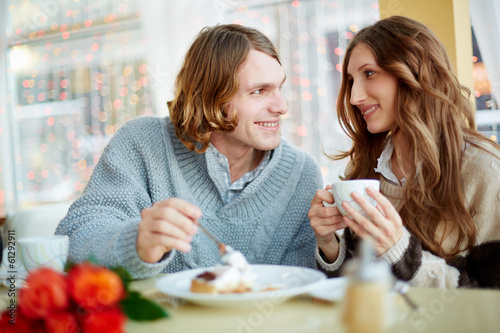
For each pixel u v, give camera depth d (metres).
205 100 1.18
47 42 3.80
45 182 3.86
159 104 3.34
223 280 0.65
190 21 3.24
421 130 1.10
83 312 0.51
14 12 3.89
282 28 2.90
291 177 1.29
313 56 2.85
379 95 1.15
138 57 3.54
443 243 1.08
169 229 0.77
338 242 1.11
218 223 1.23
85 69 3.69
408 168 1.21
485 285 1.06
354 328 0.46
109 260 0.80
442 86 1.15
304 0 2.86
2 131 3.95
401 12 1.75
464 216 1.06
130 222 0.88
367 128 1.24
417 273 0.92
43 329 0.51
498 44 2.11
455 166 1.10
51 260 0.83
